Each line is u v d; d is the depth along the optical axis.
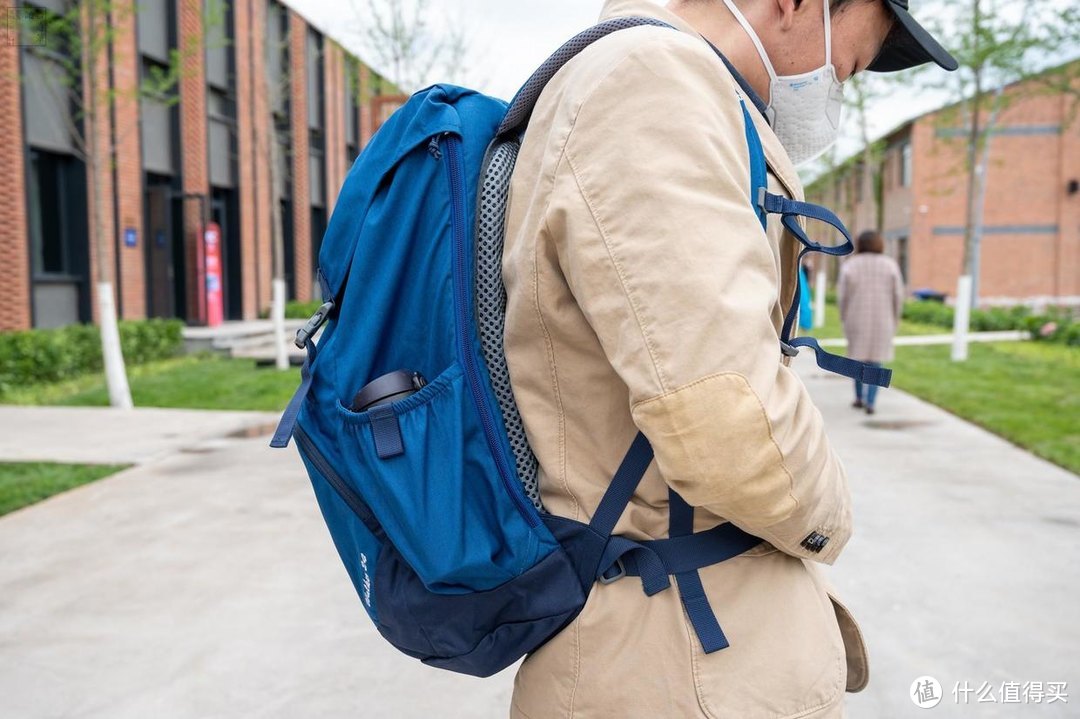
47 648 3.21
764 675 1.01
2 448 6.84
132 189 14.77
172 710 2.77
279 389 10.30
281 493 5.42
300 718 2.73
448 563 0.99
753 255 0.91
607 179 0.92
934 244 32.09
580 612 1.02
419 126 1.08
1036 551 4.16
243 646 3.23
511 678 3.02
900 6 1.17
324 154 24.27
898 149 35.25
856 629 1.25
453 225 1.05
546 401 1.04
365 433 1.02
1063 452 6.19
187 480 5.78
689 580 1.01
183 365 13.34
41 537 4.54
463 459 1.02
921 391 9.50
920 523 4.62
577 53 1.08
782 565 1.06
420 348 1.08
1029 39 12.95
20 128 11.65
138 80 14.64
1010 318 19.55
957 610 3.46
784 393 0.91
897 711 2.71
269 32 20.53
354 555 1.13
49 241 13.11
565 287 0.99
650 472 1.02
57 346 10.96
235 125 18.70
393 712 2.77
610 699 1.00
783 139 1.29
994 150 30.97
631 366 0.89
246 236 19.22
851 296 8.65
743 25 1.17
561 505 1.04
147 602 3.65
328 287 1.17
